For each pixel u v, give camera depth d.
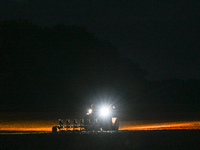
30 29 70.44
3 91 65.06
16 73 66.06
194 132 20.84
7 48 65.44
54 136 17.56
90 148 11.94
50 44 72.44
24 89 67.00
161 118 44.56
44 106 63.09
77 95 72.75
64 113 50.75
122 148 11.91
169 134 18.70
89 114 23.70
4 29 66.38
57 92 70.62
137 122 38.28
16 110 56.84
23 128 30.20
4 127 31.23
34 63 68.50
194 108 66.62
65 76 72.00
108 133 19.86
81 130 23.00
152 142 14.07
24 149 11.71
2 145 13.02
